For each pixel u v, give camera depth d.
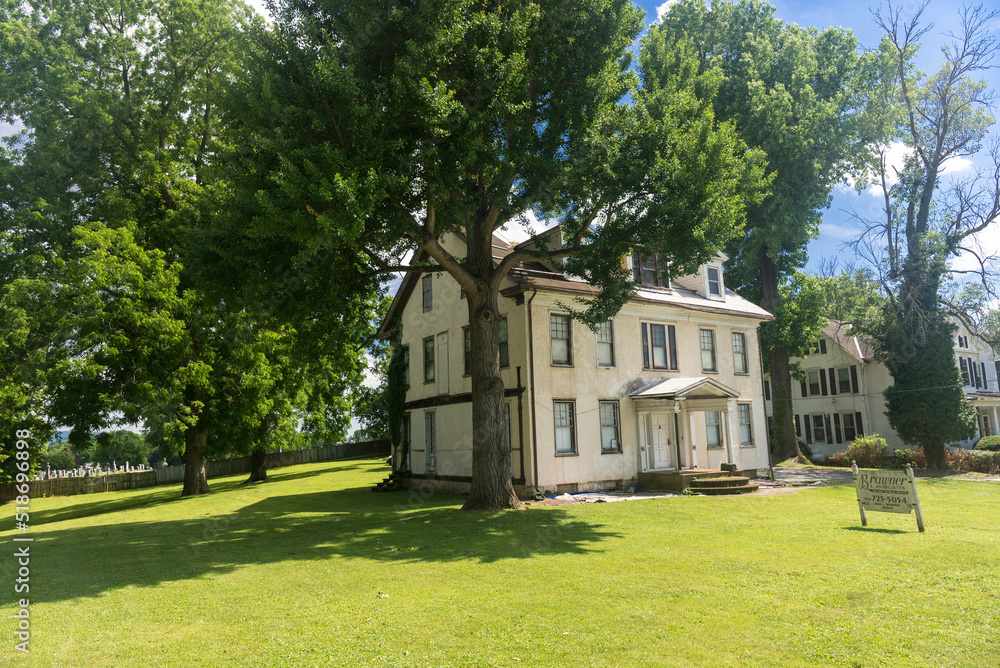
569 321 22.00
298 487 29.45
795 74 33.25
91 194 23.86
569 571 8.95
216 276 14.84
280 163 12.60
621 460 22.42
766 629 6.27
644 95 16.22
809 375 43.53
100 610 7.23
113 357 21.56
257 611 7.13
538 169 14.56
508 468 16.58
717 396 22.77
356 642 5.99
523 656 5.58
